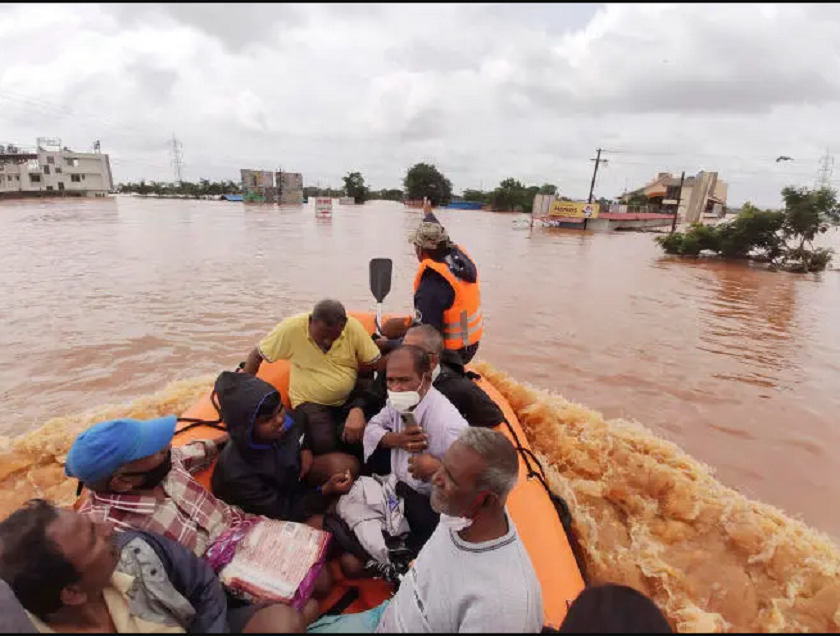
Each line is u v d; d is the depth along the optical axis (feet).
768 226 75.15
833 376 24.94
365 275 47.57
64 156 230.89
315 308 9.06
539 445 12.37
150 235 79.10
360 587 7.55
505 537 4.73
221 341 26.13
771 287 54.60
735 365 25.95
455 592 4.70
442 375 8.76
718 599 8.00
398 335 11.68
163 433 6.02
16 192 219.00
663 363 25.72
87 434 5.80
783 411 20.49
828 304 45.80
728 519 9.58
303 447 8.61
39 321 28.99
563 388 21.99
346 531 7.48
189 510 6.51
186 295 36.76
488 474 4.42
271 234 87.25
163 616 4.91
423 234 10.02
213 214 142.41
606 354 26.78
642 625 3.18
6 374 21.22
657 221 185.16
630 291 46.52
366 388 9.64
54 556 4.51
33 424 17.03
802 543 9.16
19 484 10.68
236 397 7.01
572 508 10.02
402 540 7.43
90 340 25.68
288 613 5.37
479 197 337.11
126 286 39.47
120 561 5.01
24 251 57.72
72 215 118.83
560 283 48.91
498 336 29.35
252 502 7.34
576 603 3.43
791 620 7.61
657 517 9.89
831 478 15.70
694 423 19.17
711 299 45.01
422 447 7.11
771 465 16.39
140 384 20.44
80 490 6.41
